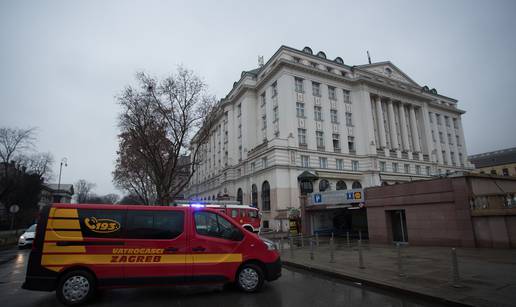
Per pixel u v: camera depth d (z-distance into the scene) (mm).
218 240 7160
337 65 41875
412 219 15781
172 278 6711
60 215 6609
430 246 14789
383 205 17453
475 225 13453
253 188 38344
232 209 23562
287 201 32688
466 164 57125
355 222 23297
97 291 7293
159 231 6902
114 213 6836
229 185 44906
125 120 27906
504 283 7172
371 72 44750
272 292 7254
